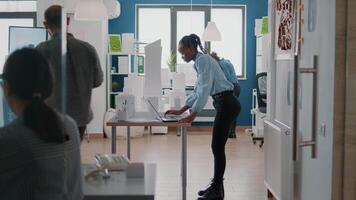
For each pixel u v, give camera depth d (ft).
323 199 9.74
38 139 4.66
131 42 28.96
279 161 12.57
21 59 4.69
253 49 30.91
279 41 13.75
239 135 28.53
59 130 4.80
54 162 4.78
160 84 14.44
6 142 4.55
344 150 9.09
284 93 13.46
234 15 31.04
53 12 9.37
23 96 4.69
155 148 23.95
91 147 23.99
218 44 31.09
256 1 30.71
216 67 13.47
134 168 7.24
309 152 10.77
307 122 10.75
